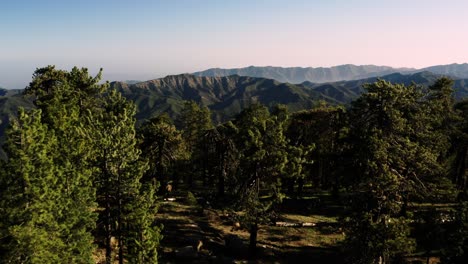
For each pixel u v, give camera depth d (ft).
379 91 94.43
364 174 86.99
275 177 100.78
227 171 137.90
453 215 82.02
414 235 95.86
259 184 101.60
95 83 122.62
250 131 97.14
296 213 136.98
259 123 100.99
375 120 96.78
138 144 132.36
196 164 176.65
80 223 70.28
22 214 58.03
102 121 84.89
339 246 106.52
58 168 68.85
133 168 80.84
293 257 100.42
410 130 92.27
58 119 89.04
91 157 80.59
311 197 156.35
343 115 122.42
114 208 84.84
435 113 105.91
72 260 67.21
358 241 76.43
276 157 97.14
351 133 99.86
